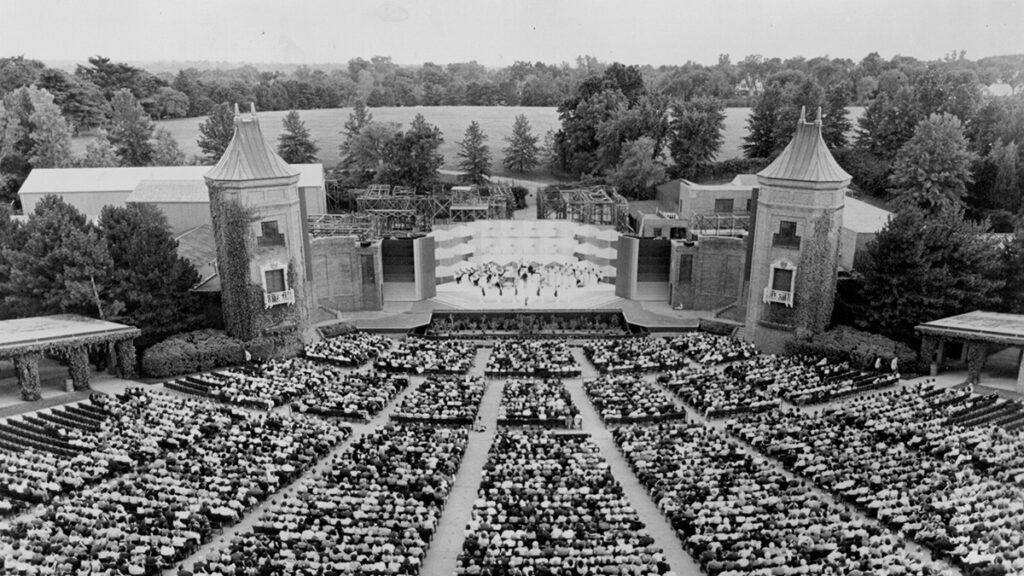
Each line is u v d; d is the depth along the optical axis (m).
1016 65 178.88
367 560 39.44
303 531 42.22
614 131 164.88
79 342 69.69
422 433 58.22
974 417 57.94
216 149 176.62
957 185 118.00
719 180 158.88
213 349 78.06
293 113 182.62
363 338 86.12
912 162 118.56
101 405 62.56
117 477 50.41
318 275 96.38
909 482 46.47
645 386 69.19
